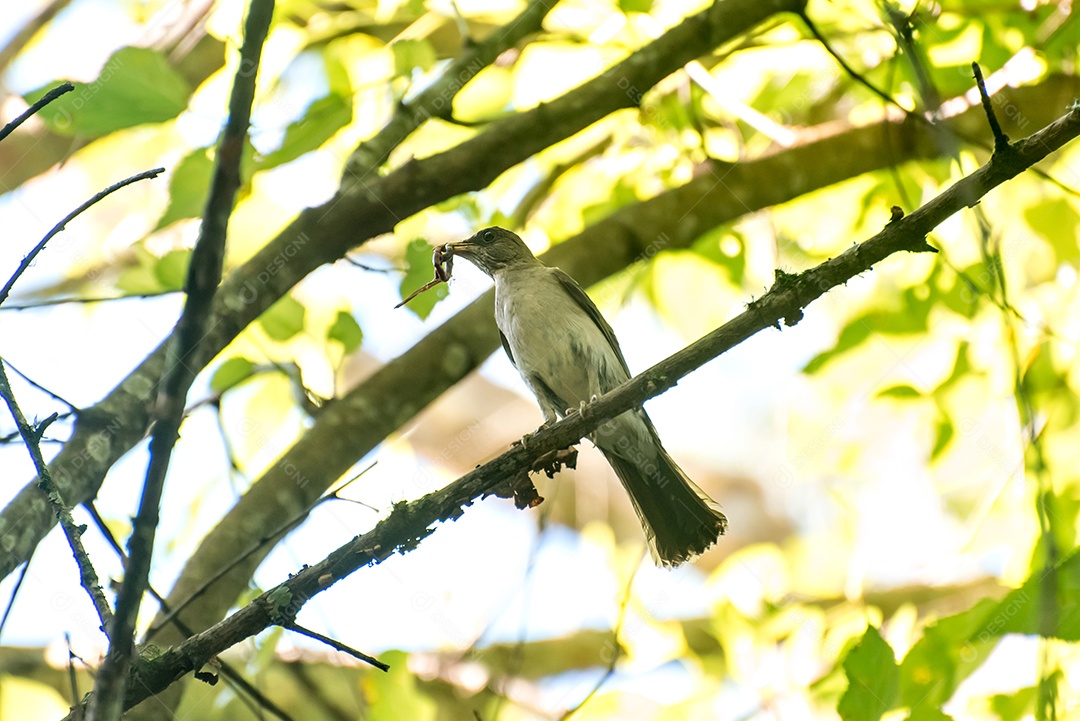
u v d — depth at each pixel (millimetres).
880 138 10438
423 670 12484
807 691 10984
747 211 10391
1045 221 11906
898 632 11227
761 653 11445
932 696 7633
